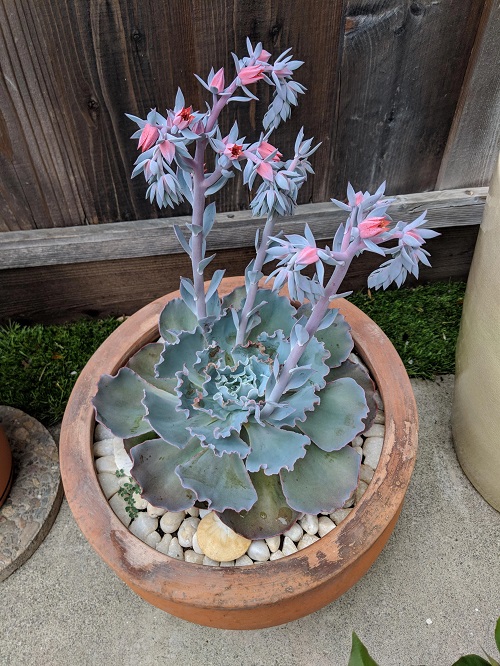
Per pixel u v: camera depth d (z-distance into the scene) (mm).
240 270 782
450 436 695
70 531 625
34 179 636
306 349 468
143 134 308
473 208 723
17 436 660
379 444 501
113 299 791
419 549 611
